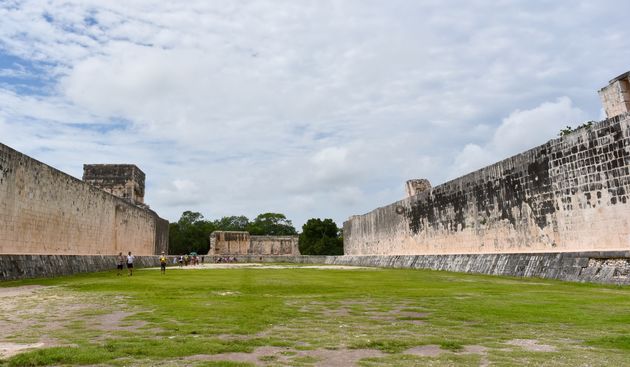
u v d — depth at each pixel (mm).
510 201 22359
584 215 17359
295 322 8359
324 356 5793
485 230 24578
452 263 26297
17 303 11148
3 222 19719
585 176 17375
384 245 40500
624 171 15648
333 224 81250
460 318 8789
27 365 5172
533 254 19188
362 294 13211
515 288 14438
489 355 5844
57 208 25281
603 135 16547
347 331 7500
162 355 5723
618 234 15820
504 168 22906
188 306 10414
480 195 25156
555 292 12953
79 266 25359
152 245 49438
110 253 34719
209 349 6039
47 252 24016
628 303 10484
